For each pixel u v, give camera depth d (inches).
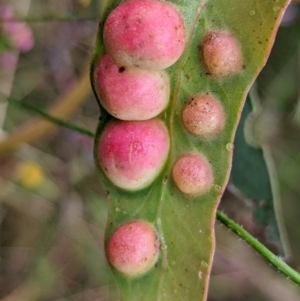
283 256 5.0
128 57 3.7
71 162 7.7
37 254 7.9
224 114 3.8
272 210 5.0
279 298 7.8
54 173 7.7
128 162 3.8
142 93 3.8
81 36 6.9
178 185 3.8
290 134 7.1
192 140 3.8
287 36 5.8
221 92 3.8
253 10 3.7
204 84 3.8
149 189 3.9
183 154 3.8
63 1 6.0
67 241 7.9
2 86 6.6
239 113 3.8
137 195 3.9
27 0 5.9
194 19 3.8
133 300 3.8
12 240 7.9
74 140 7.6
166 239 3.8
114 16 3.7
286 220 7.5
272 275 7.7
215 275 7.8
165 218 3.8
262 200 5.0
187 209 3.8
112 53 3.7
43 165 7.6
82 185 7.8
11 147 5.8
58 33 6.9
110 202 3.9
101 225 7.9
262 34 3.7
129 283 3.8
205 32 3.8
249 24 3.7
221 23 3.8
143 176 3.8
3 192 7.6
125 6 3.7
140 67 3.7
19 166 7.6
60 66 7.1
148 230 3.8
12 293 7.9
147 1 3.7
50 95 7.2
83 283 7.9
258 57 3.7
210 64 3.8
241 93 3.8
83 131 4.7
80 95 5.6
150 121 3.9
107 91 3.8
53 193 7.8
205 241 3.8
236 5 3.7
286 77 6.3
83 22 6.7
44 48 7.0
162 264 3.8
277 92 6.5
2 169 7.6
